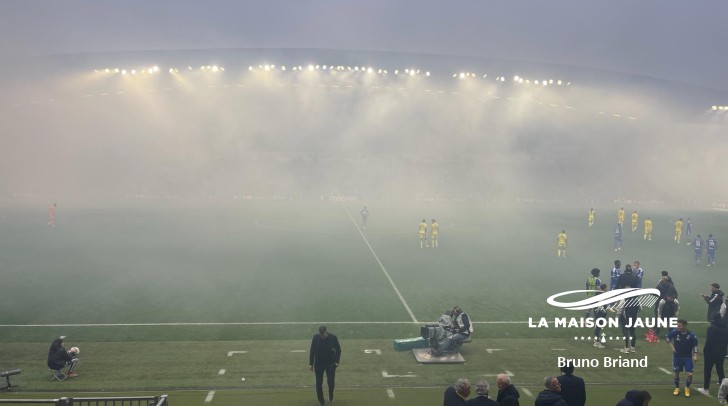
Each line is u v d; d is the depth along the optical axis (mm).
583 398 11117
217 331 20312
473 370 16734
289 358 17562
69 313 22516
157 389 15023
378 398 14539
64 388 15023
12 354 17812
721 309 17141
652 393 15078
